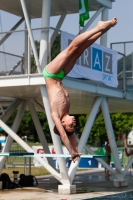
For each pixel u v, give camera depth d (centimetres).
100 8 2212
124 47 2333
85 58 1970
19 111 2302
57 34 1888
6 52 2002
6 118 2256
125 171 2292
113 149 2248
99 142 6838
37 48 1883
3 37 2159
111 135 2244
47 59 1847
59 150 1838
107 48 2147
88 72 1986
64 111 820
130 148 3484
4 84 1894
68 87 1856
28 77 1844
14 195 1870
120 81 2325
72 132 804
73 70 1883
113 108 2856
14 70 1997
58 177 1902
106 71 2134
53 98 827
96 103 2166
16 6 2178
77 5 2166
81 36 829
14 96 2222
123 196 1334
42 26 1906
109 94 2169
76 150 812
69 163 3111
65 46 1866
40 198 1766
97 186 2267
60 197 1788
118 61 2323
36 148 3531
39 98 2323
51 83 848
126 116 6347
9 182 2119
